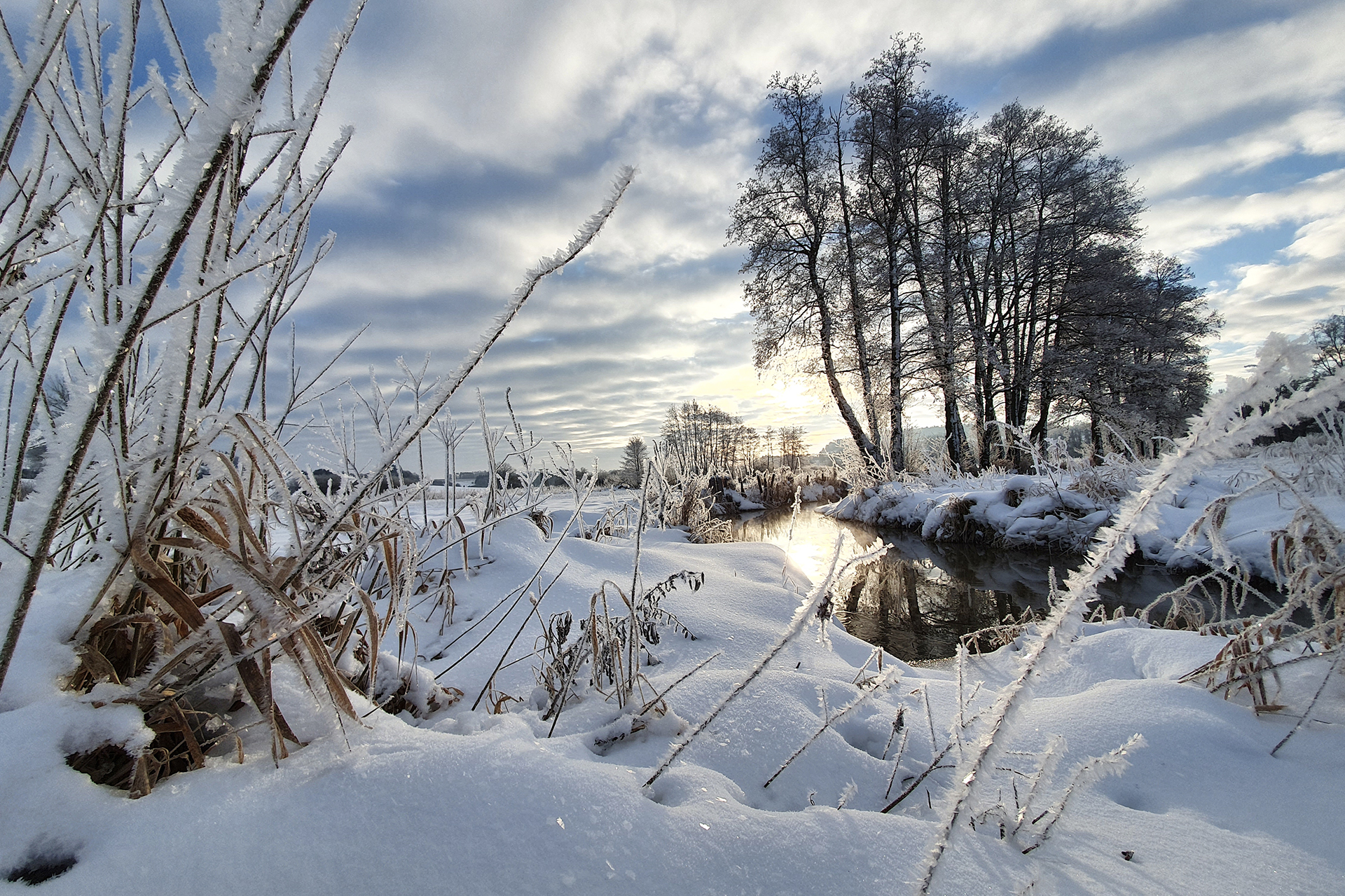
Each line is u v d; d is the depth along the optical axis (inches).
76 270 39.3
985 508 411.8
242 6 28.5
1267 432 28.3
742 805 52.2
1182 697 79.7
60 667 42.5
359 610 69.2
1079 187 762.8
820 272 741.3
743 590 160.1
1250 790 60.6
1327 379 26.4
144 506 42.6
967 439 834.8
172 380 40.2
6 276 41.4
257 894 34.5
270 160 49.5
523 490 184.1
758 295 757.3
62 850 34.5
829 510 705.0
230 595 63.6
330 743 47.9
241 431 47.7
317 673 48.5
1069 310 776.3
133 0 39.6
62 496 34.4
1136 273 795.4
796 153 719.1
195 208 29.5
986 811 57.1
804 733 74.0
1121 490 353.1
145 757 41.0
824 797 64.5
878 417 721.6
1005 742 38.9
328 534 46.9
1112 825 57.2
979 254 818.8
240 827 38.3
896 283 691.4
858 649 137.6
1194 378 815.7
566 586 140.4
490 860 39.4
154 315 33.6
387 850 38.6
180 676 45.7
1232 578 103.0
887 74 702.5
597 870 40.6
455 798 43.3
